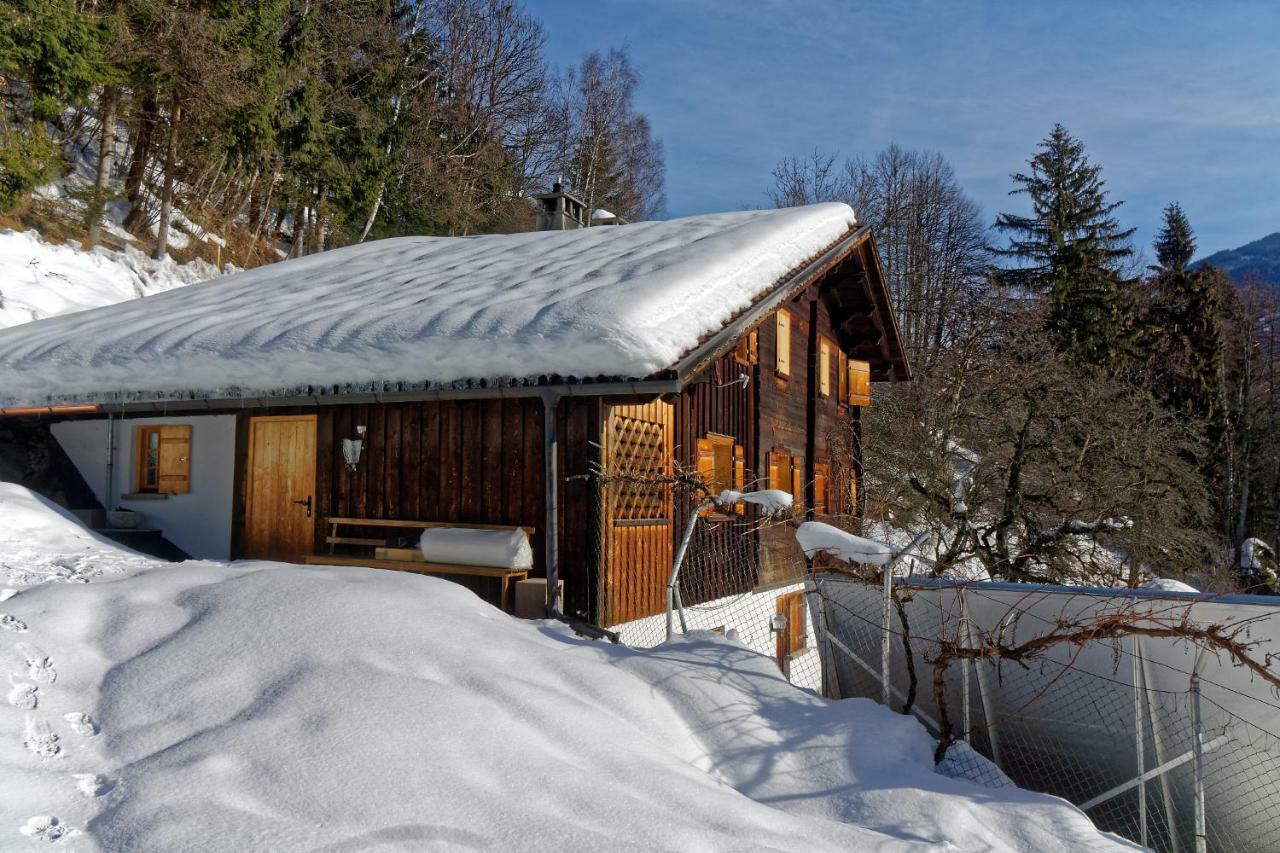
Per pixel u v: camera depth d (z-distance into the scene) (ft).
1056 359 57.77
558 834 10.72
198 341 29.63
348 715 12.66
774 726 16.31
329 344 26.63
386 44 107.04
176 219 79.41
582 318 23.24
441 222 111.86
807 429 46.47
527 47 132.98
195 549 32.53
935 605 19.66
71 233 64.85
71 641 14.98
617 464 26.32
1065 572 38.45
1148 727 17.62
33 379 31.53
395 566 26.63
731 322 25.82
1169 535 47.88
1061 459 46.26
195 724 12.59
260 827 10.05
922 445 54.95
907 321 129.80
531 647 16.94
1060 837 13.67
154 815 10.07
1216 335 112.47
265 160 82.89
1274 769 16.52
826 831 12.67
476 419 27.25
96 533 29.66
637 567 27.17
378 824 10.44
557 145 138.82
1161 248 144.46
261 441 31.71
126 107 71.26
